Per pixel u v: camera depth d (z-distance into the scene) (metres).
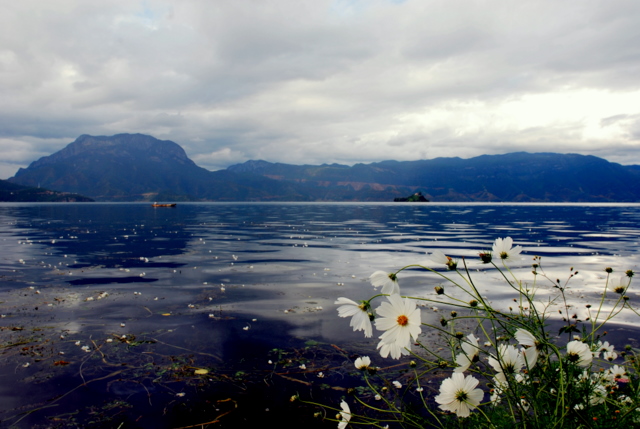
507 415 1.96
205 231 24.59
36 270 10.43
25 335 5.34
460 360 1.60
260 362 4.48
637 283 8.39
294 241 18.19
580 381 1.84
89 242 17.55
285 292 7.89
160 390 3.83
